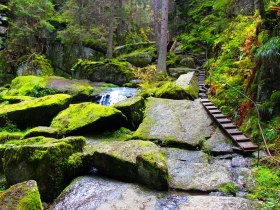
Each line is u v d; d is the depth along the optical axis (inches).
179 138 258.7
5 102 443.8
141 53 751.1
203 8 879.7
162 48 614.9
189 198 161.0
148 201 157.9
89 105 324.5
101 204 155.7
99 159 191.5
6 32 861.2
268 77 253.9
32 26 877.2
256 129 241.3
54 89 545.6
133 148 197.6
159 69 605.3
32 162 182.9
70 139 209.2
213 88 389.7
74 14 864.9
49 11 952.3
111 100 523.5
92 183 180.7
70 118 311.0
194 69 614.2
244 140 234.2
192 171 199.3
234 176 189.5
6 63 844.6
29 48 892.6
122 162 181.8
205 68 586.6
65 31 869.8
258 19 341.4
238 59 400.8
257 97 262.5
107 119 291.7
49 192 180.2
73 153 201.6
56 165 184.4
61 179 185.9
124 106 317.4
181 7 1010.1
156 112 319.6
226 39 529.3
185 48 779.4
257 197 160.6
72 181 187.5
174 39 932.6
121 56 808.3
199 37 773.9
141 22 1298.0
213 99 358.0
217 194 169.5
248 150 218.1
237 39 454.3
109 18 884.6
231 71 385.4
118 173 184.9
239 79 339.6
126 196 162.6
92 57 911.7
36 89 542.0
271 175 181.3
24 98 445.4
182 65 673.0
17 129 334.3
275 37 246.1
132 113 319.3
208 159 223.9
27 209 118.1
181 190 176.6
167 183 170.2
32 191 126.3
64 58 924.6
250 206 149.2
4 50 853.8
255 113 255.6
